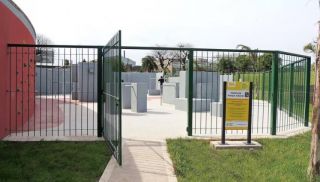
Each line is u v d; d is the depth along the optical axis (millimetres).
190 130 10195
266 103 21625
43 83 30766
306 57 13000
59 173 6637
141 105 17156
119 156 7270
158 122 13227
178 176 6883
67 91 31484
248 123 8992
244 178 6793
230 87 8922
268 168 7453
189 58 10172
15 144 8727
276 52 10750
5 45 9852
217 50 10234
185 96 19984
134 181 6590
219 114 15414
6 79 9922
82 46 9914
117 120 7398
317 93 6629
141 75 34938
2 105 9477
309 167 6801
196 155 8203
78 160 7508
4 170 6645
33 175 6461
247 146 8828
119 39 6871
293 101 14750
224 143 8914
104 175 6711
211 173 7035
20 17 12289
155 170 7156
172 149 8500
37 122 13305
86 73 23094
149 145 8867
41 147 8461
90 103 21984
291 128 12328
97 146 8664
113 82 7789
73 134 10391
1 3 9375
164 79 34625
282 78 15758
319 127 6621
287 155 8375
